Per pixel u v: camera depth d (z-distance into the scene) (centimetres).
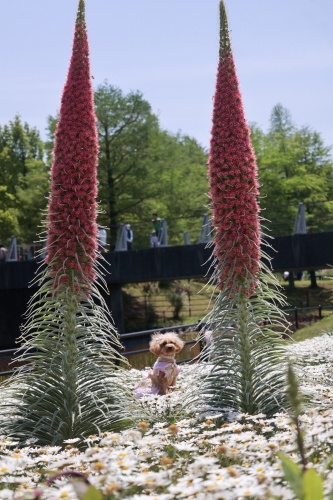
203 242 2575
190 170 5088
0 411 654
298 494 203
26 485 366
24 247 3191
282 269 2327
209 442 430
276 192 4506
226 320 679
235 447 402
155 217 2781
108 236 4181
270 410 640
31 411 645
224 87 717
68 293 681
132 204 4259
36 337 679
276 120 6362
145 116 4319
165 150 4625
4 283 2986
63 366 660
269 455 371
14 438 613
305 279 4894
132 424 639
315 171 5438
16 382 667
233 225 698
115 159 4334
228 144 704
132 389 736
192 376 755
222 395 657
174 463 375
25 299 3062
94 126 715
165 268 2623
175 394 722
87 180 706
